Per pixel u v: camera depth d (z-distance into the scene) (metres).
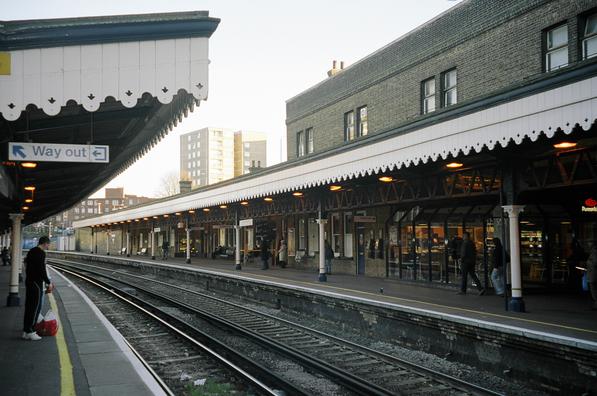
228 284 21.62
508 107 8.27
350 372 9.03
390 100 20.89
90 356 8.13
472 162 11.84
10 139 8.02
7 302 14.20
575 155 9.56
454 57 17.55
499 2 15.80
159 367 9.59
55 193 19.84
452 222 15.55
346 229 22.88
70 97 6.32
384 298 12.49
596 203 12.76
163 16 6.50
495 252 13.41
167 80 6.53
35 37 6.23
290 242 27.94
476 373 8.83
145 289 24.50
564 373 7.50
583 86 7.07
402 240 17.88
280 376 8.50
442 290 14.63
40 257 9.57
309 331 12.64
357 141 12.56
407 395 7.70
